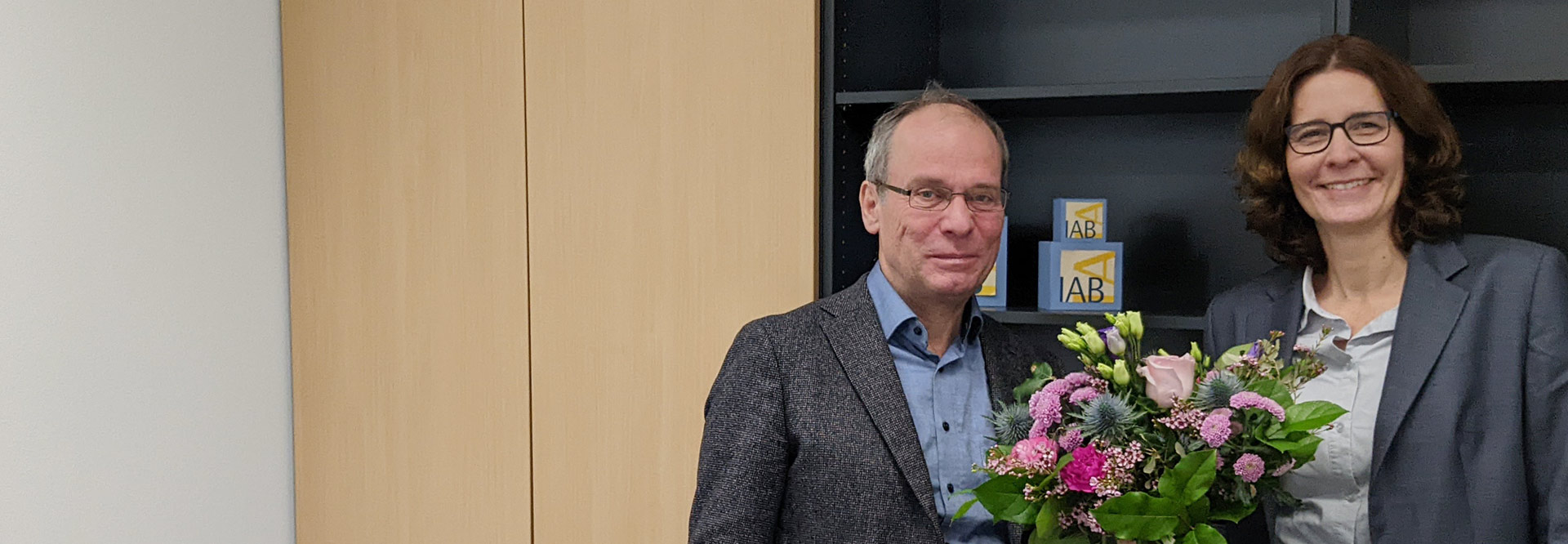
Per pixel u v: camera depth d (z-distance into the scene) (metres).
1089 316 1.93
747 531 1.30
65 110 1.97
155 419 2.13
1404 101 1.43
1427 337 1.44
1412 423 1.43
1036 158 2.24
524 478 2.17
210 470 2.24
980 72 2.28
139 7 2.09
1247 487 1.15
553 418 2.14
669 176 2.00
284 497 2.41
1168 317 1.91
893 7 2.12
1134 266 2.18
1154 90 1.82
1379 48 1.47
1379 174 1.46
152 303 2.12
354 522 2.35
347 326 2.32
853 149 2.05
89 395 2.02
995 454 1.19
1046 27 2.22
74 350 1.99
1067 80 2.21
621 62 2.03
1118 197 2.18
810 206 1.90
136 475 2.10
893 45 2.12
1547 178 1.92
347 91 2.27
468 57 2.15
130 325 2.08
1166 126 2.14
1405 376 1.44
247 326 2.30
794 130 1.90
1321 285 1.62
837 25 1.91
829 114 1.91
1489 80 1.65
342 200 2.30
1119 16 2.17
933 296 1.39
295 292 2.37
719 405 1.39
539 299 2.12
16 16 1.89
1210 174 2.12
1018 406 1.29
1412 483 1.43
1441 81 1.67
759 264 1.94
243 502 2.31
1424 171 1.48
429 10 2.18
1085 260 1.99
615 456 2.09
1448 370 1.42
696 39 1.97
